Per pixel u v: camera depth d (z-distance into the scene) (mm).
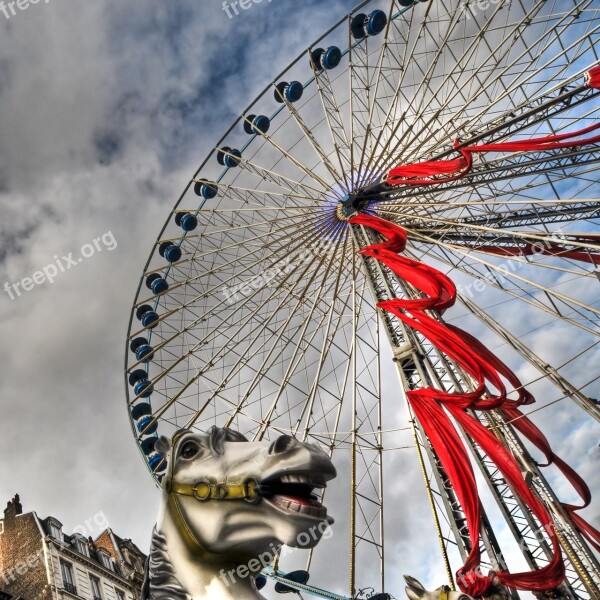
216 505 3629
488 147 25141
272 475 3578
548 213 28156
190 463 3809
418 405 22375
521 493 20344
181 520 3689
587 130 24469
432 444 21781
